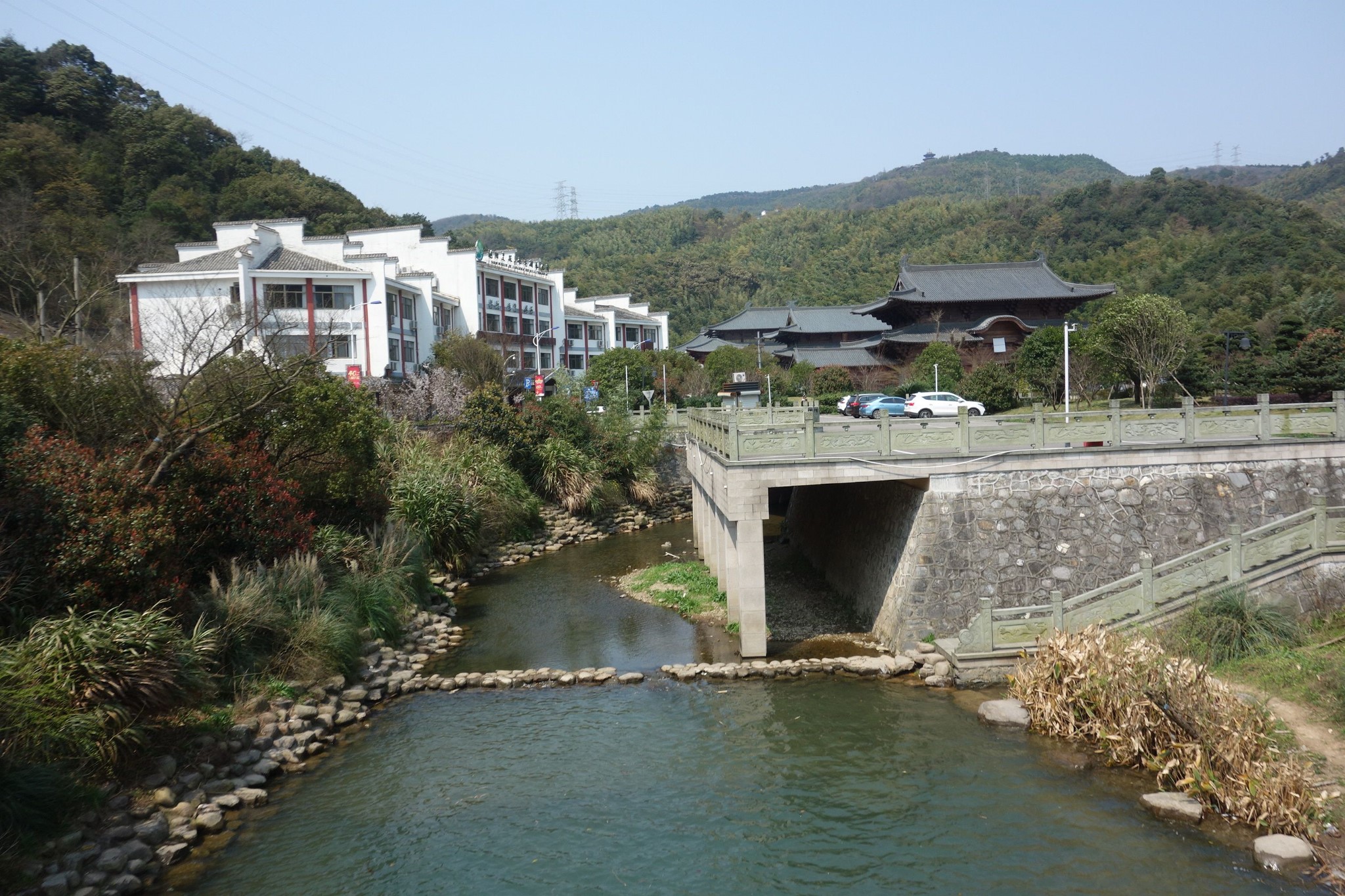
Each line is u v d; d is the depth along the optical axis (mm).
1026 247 110500
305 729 14562
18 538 12859
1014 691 15039
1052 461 18125
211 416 18203
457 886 10367
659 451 43094
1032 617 17062
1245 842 10602
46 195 55719
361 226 82000
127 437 17250
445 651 19750
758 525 17859
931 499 17953
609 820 11922
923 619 17891
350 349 51562
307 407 21703
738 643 19438
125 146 70500
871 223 147250
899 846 10977
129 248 54750
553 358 79062
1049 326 50812
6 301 41125
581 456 36594
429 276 61938
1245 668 14406
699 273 136750
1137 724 12547
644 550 31594
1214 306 73938
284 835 11539
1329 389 42500
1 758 10094
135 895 10055
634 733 14781
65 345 18266
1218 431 18688
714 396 57625
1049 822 11320
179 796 11922
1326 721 12453
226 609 15367
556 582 26703
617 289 129750
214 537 17266
